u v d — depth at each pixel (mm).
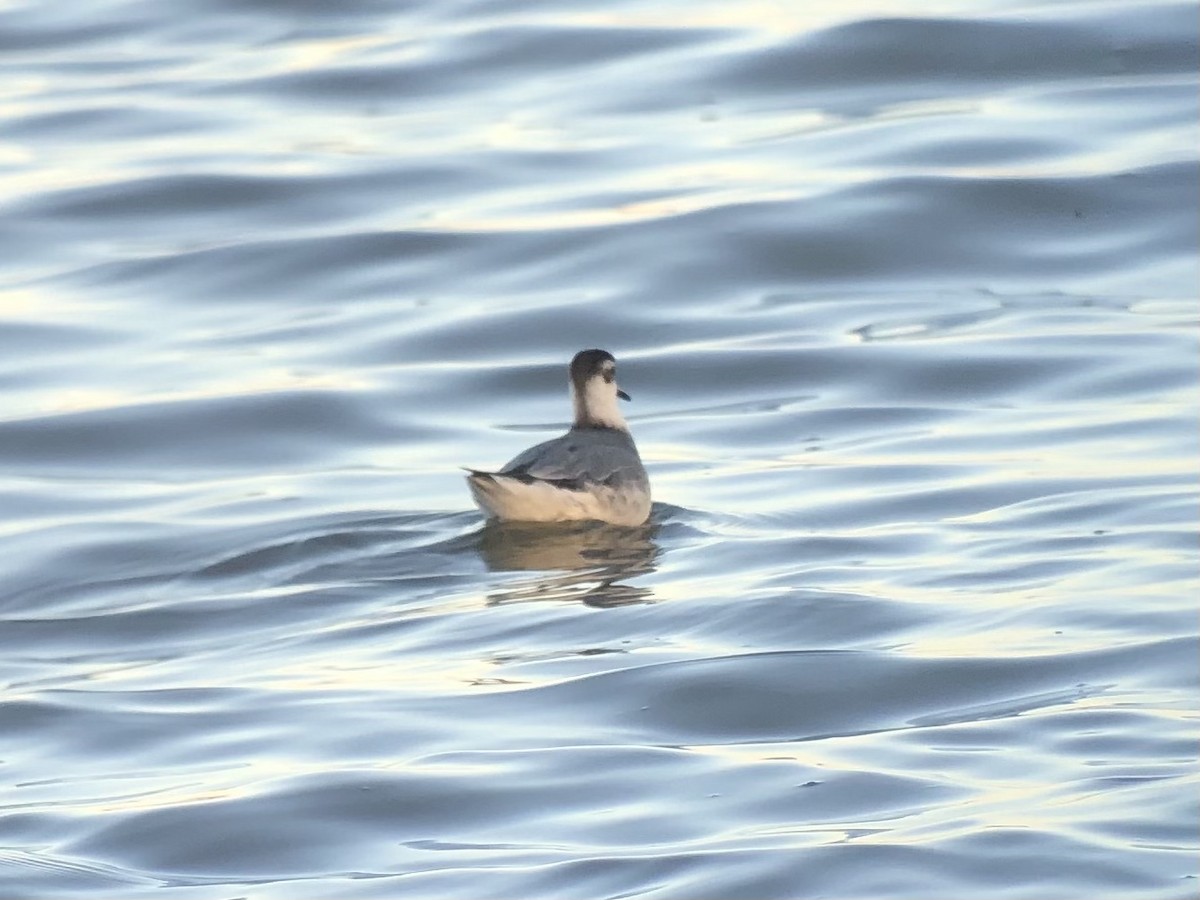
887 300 23438
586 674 12984
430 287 24078
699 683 12703
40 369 21859
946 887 9695
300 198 26609
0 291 24234
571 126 28750
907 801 10734
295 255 24922
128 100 30422
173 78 31453
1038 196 25547
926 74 29797
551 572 15641
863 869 9891
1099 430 18859
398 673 13312
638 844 10320
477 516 17281
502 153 27750
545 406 20750
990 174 26141
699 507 17344
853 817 10547
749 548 15977
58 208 26531
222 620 15016
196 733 12312
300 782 11273
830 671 12828
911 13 31562
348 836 10633
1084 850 9992
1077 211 25266
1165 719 11734
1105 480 17281
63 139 29047
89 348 22484
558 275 24188
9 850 10602
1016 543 15672
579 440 17219
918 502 17031
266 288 24234
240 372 21609
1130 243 24531
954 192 25594
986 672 12750
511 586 15328
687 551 16047
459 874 10055
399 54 31750
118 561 16609
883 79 29781
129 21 34406
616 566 15703
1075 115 28062
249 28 33750
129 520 17656
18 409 20688
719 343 22203
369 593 15398
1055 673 12688
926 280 24016
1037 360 21031
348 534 16891
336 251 24938
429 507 17641
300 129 29109
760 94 29531
